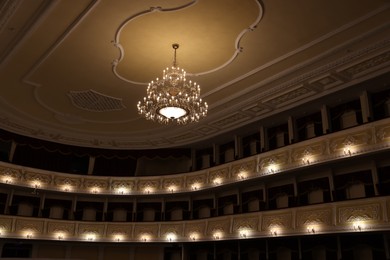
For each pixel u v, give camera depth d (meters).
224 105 14.07
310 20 9.20
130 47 10.51
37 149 18.09
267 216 13.32
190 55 10.91
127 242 16.62
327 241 12.48
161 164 19.42
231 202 16.09
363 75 11.23
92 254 17.27
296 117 14.42
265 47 10.45
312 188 13.44
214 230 14.88
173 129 16.58
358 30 9.55
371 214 10.46
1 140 17.11
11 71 11.80
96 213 18.09
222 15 9.07
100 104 14.44
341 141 11.77
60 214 17.56
